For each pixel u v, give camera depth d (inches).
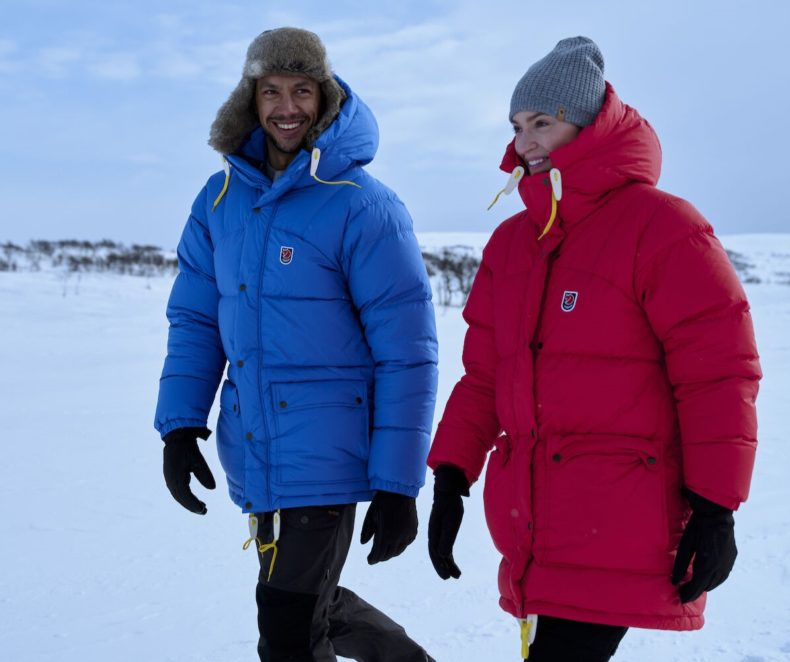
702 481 77.7
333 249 103.7
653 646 121.8
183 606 136.3
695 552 79.1
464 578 149.0
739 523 171.2
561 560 82.9
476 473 94.4
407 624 130.8
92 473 209.2
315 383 103.2
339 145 104.7
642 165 84.0
